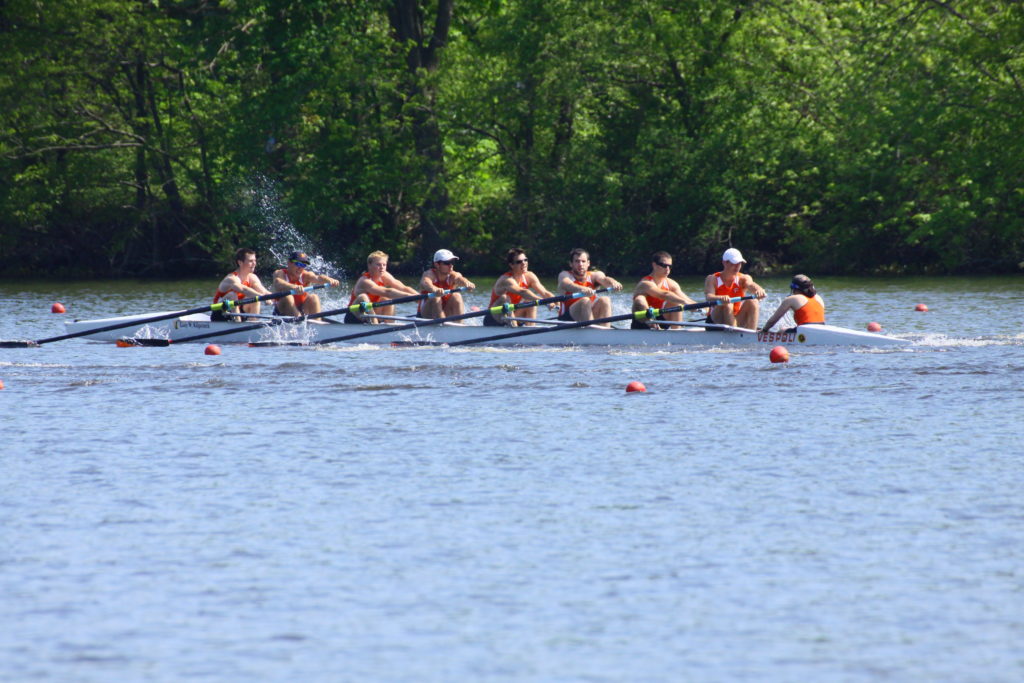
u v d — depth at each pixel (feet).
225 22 583.17
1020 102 484.74
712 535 115.24
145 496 132.05
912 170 511.81
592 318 266.98
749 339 250.78
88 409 188.55
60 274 648.38
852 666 85.40
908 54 497.46
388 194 622.95
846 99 520.42
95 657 88.33
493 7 610.65
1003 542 111.55
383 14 614.75
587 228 588.91
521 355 247.70
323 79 579.48
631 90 602.44
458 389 204.33
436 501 128.77
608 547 111.96
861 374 210.18
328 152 607.37
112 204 637.71
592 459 147.95
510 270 270.26
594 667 85.66
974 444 152.15
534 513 123.75
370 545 113.50
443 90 582.35
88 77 618.85
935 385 197.06
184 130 629.92
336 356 251.60
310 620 94.99
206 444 159.74
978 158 496.64
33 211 614.34
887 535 114.32
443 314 280.51
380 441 160.66
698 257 595.06
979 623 92.79
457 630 92.68
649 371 220.23
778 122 572.51
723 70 572.92
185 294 488.85
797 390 196.03
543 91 573.33
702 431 163.94
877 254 544.21
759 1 561.02
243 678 84.53
